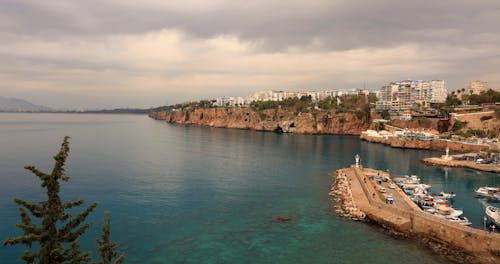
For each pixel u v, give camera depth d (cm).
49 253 2447
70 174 11825
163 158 15788
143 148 19438
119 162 14500
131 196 9150
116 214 7688
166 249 6000
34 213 2516
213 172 12656
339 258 5712
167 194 9444
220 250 5997
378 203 8006
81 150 18162
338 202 8850
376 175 12012
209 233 6738
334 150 19888
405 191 9812
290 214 7906
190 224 7194
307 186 10631
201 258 5694
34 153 16488
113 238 6378
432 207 8188
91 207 2786
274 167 13938
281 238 6525
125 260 5562
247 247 6131
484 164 14575
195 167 13612
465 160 15862
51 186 2505
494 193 9925
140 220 7344
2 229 6612
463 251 5956
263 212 8038
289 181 11331
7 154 16088
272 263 5547
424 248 6112
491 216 7431
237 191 9919
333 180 11531
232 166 14000
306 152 18838
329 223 7319
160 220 7381
